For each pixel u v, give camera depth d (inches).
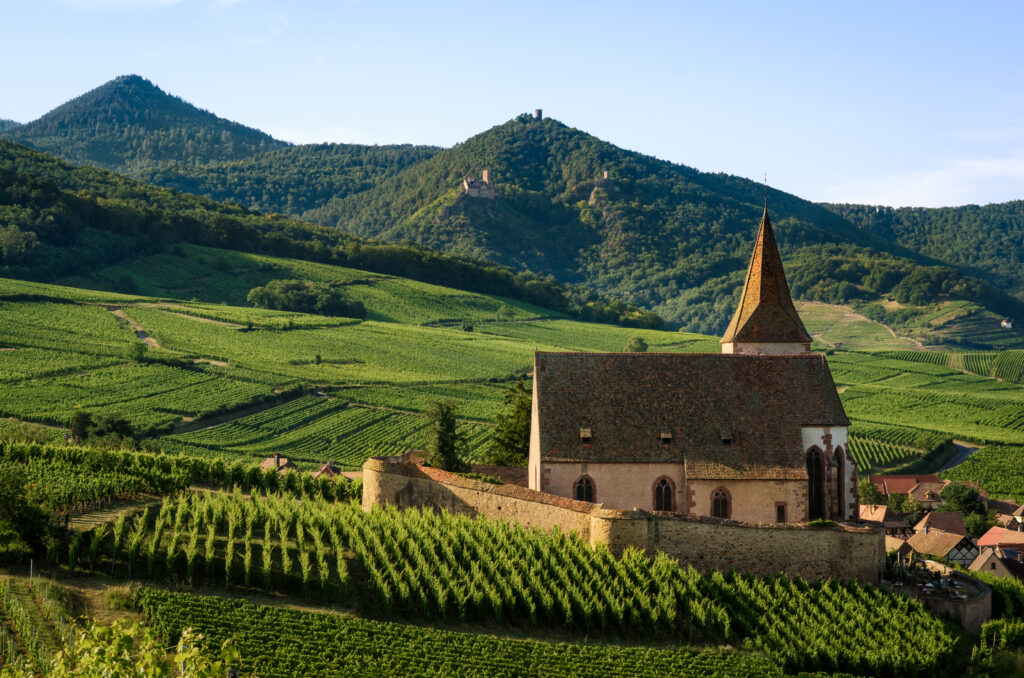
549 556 2674.7
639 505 2962.6
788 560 2822.3
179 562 2539.4
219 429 5812.0
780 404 3070.9
